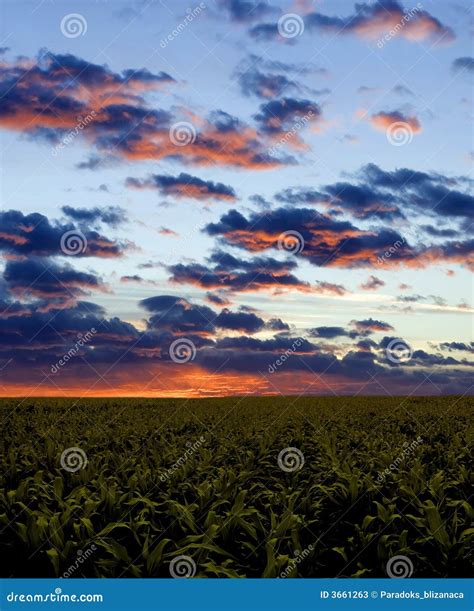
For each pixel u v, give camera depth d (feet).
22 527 20.22
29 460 36.83
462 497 28.02
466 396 133.90
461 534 20.70
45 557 19.88
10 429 57.88
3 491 26.20
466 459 39.63
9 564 19.95
